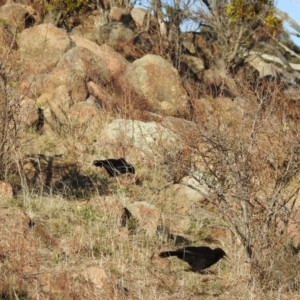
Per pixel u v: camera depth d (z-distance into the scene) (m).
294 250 10.59
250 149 10.22
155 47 32.81
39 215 11.71
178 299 9.29
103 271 9.38
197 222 12.49
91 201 12.61
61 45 25.22
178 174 10.74
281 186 10.27
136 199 13.63
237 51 33.47
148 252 10.83
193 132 11.20
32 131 17.45
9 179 13.09
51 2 33.88
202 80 31.92
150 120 20.89
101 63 24.20
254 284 9.80
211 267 10.61
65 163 14.78
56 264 9.82
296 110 15.01
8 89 14.14
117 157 16.34
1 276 8.91
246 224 10.13
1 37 24.61
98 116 18.92
